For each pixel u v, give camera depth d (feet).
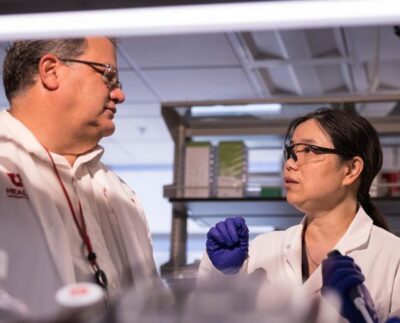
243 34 12.59
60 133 5.10
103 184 5.50
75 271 4.69
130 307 2.25
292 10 2.96
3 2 2.95
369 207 6.02
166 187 9.73
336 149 5.53
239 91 16.20
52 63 5.00
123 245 5.33
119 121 18.79
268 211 9.86
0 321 2.44
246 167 9.70
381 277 5.37
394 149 9.68
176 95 16.69
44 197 4.74
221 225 5.80
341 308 3.71
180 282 2.55
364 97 9.36
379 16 2.97
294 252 5.70
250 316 2.11
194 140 10.31
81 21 3.07
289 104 9.68
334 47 13.25
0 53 5.47
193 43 13.23
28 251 4.49
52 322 2.28
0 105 5.57
